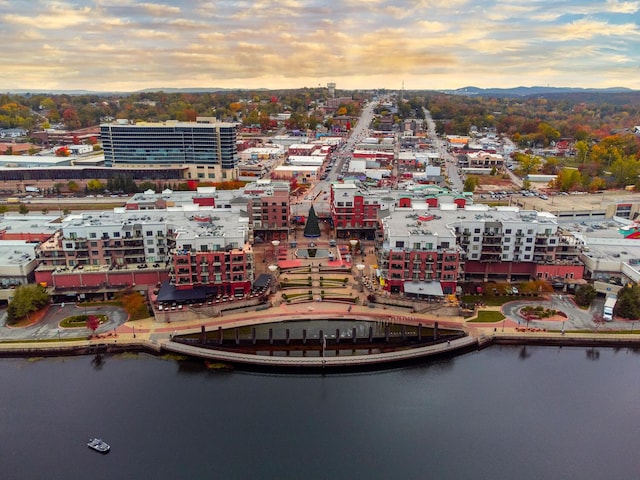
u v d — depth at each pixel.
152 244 198.62
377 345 167.38
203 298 181.00
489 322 178.12
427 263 186.88
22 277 190.00
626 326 175.50
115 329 171.25
